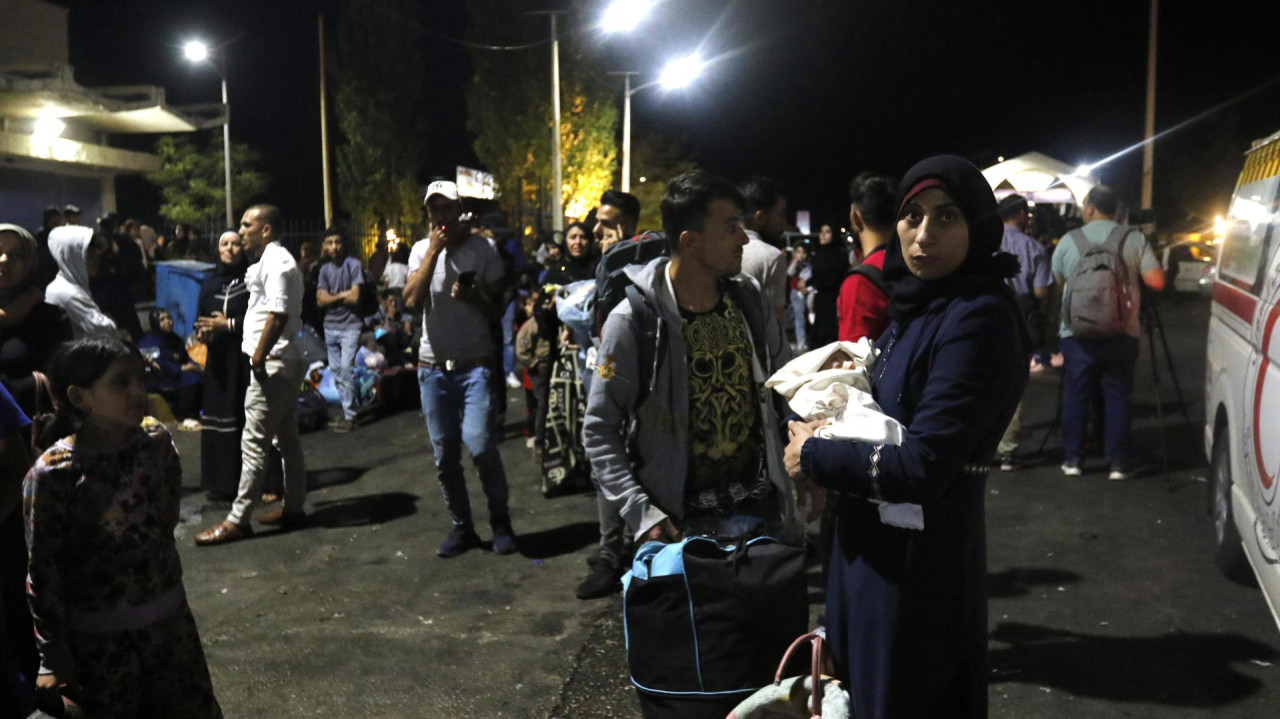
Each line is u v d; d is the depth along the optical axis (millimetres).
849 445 2322
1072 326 7188
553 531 6602
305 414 9969
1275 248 4691
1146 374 12797
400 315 12586
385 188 34531
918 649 2346
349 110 34281
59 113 24266
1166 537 6027
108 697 3160
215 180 35156
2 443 3473
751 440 3367
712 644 2781
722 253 3236
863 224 4402
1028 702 4062
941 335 2332
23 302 4133
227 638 4992
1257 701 4004
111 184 28344
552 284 7234
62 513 3076
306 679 4488
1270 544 4148
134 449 3191
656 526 3139
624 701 4188
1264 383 4371
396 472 8391
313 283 9992
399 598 5488
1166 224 40719
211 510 7336
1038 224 15297
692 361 3266
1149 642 4570
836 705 2428
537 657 4656
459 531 6238
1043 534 6145
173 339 10648
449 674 4500
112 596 3154
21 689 3555
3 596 3531
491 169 35094
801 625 2836
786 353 3600
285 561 6188
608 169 35688
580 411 7340
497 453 6156
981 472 2393
